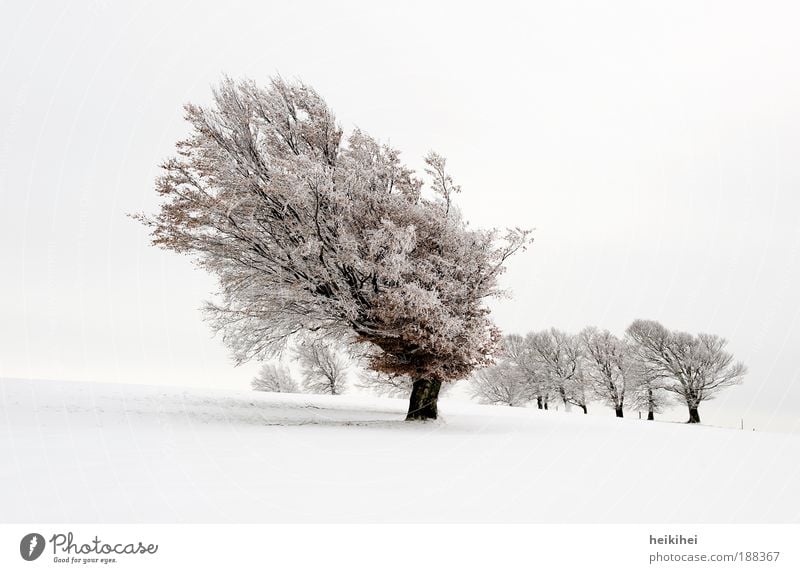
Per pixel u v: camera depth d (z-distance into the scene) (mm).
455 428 15492
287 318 17125
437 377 17359
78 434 10094
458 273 17500
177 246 15977
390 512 5277
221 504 5270
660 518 5527
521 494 6266
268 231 16547
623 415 47844
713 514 5746
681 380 44219
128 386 25625
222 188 16281
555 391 49812
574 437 13648
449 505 5617
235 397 24734
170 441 9703
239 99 17188
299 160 15141
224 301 17484
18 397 16672
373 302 16328
